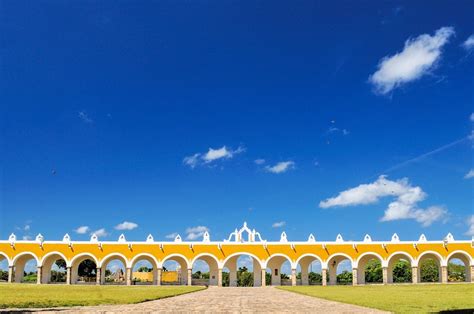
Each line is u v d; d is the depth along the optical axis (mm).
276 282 63469
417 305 20734
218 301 25688
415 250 58719
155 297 28453
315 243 59906
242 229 61375
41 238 60531
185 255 60250
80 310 18375
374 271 84625
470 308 19016
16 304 20422
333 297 28500
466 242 58375
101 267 59812
